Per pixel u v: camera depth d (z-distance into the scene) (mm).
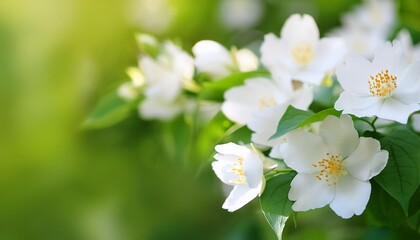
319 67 424
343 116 359
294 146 362
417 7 572
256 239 580
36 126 587
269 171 369
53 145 590
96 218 600
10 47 581
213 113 502
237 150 365
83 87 597
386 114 358
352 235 567
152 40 498
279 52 430
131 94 509
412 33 525
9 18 580
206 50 456
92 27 603
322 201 358
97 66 604
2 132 583
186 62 492
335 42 427
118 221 606
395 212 375
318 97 417
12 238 590
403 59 366
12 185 589
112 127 588
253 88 414
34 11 583
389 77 363
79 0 597
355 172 359
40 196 592
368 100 363
